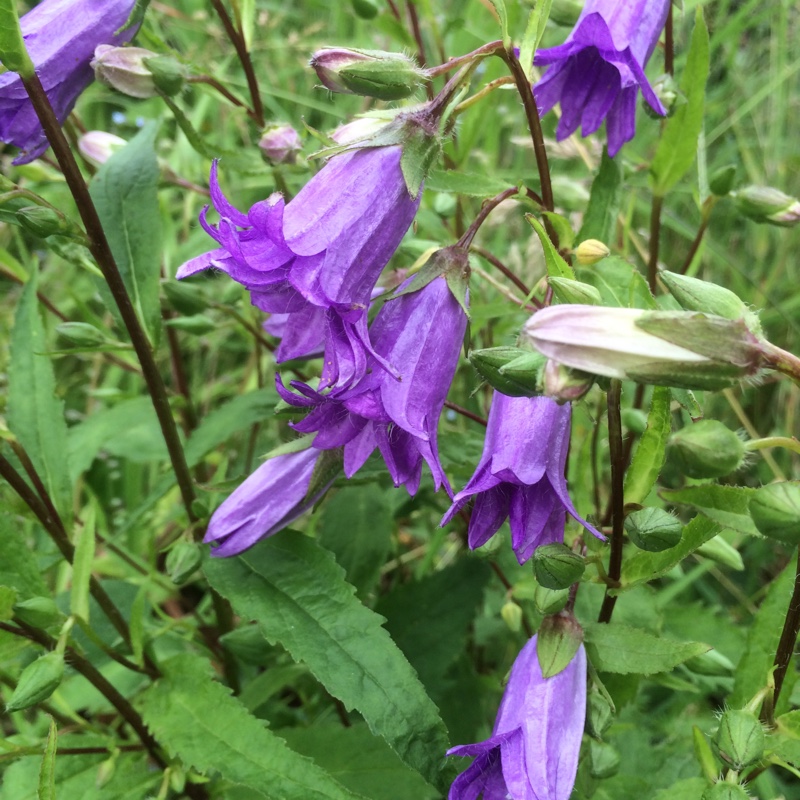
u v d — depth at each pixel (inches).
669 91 8.6
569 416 6.2
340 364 5.8
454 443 9.1
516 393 5.7
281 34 17.6
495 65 10.2
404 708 6.8
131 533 11.4
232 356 15.0
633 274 7.2
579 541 7.1
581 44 7.0
